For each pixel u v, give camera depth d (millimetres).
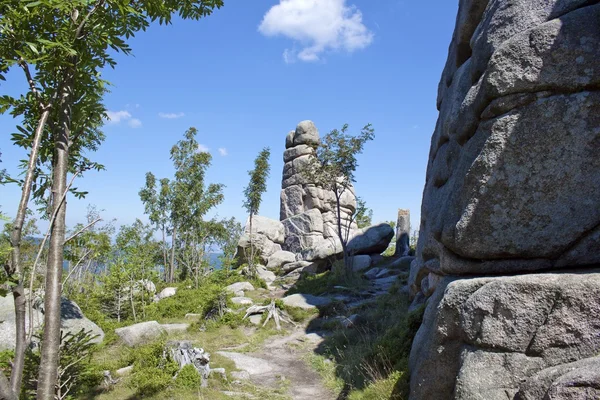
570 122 4848
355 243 27938
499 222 5250
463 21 9539
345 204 34531
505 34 5832
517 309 4316
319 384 10008
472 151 5793
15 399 2549
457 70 9992
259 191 29953
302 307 17219
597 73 4746
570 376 3434
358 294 18828
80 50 3188
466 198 5539
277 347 13297
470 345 4699
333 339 12961
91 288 21094
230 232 40906
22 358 2717
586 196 4863
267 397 9125
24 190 2799
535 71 4965
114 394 8836
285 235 33781
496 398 4188
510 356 4277
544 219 5043
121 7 3191
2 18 2957
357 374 9328
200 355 9938
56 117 3195
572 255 4977
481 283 4816
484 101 5582
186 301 19766
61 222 3016
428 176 12758
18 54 2953
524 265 5238
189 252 34031
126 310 18562
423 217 12789
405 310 13844
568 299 4062
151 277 23312
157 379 9102
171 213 34906
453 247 5816
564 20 4930
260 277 27125
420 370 5660
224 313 16266
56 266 2973
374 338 12000
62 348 7574
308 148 36344
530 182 5055
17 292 2750
